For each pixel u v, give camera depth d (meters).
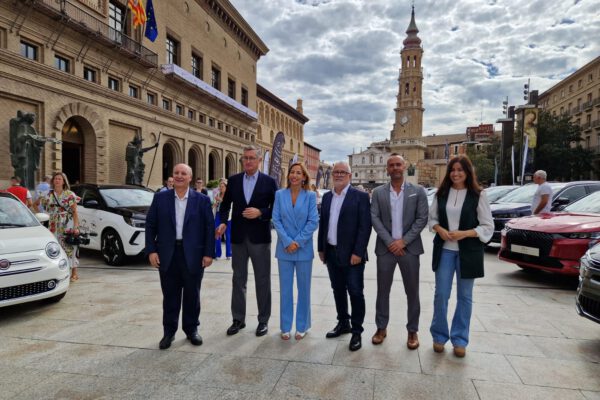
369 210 3.94
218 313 4.88
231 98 36.97
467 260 3.51
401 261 3.83
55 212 6.45
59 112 17.33
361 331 3.82
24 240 4.85
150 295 5.70
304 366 3.36
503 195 11.94
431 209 3.78
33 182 14.91
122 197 8.95
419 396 2.84
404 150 101.38
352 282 3.86
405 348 3.77
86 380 3.10
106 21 20.86
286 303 4.05
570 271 5.81
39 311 4.91
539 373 3.22
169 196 3.97
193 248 3.89
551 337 4.03
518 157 39.09
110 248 8.15
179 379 3.11
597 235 5.77
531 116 24.66
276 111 53.66
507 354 3.60
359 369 3.30
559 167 42.84
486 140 72.31
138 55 21.95
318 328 4.36
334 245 4.02
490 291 5.92
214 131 33.22
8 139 15.34
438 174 99.69
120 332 4.18
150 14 22.39
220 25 35.47
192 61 31.14
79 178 19.83
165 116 25.94
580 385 3.02
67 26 17.56
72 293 5.82
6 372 3.24
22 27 15.70
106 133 20.38
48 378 3.13
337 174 4.00
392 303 5.32
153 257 3.90
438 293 3.69
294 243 3.93
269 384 3.02
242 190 4.30
